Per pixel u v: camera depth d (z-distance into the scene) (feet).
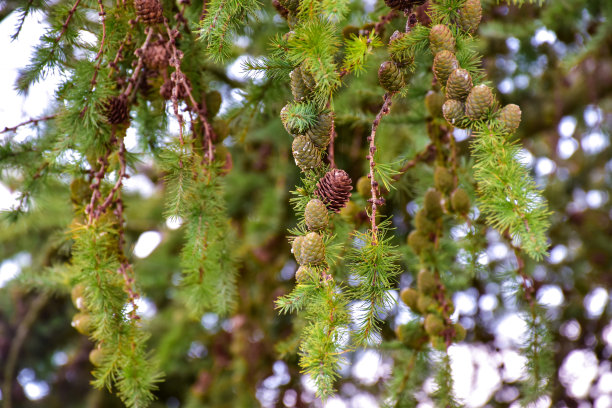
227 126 4.08
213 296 4.07
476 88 3.47
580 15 5.05
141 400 3.79
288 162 5.76
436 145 4.16
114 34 3.88
